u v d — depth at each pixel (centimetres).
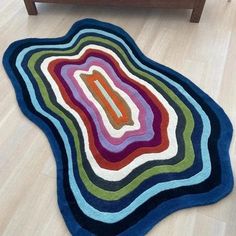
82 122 132
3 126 131
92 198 109
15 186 112
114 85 146
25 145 124
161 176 115
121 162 119
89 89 145
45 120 132
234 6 188
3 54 161
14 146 124
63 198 109
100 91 144
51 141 125
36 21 179
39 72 152
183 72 151
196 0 163
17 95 142
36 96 142
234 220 104
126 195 110
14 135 128
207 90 144
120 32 172
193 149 123
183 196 109
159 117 134
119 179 114
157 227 102
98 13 184
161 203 107
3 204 108
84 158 120
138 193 110
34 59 158
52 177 115
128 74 151
